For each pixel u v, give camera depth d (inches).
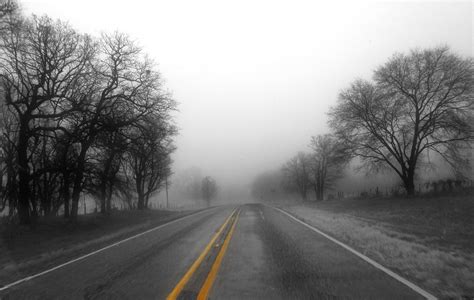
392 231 530.9
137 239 565.3
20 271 358.9
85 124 852.0
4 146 864.3
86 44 823.7
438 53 1056.2
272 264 335.3
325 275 287.7
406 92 1090.7
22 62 749.3
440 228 559.5
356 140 1203.2
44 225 766.5
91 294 258.5
